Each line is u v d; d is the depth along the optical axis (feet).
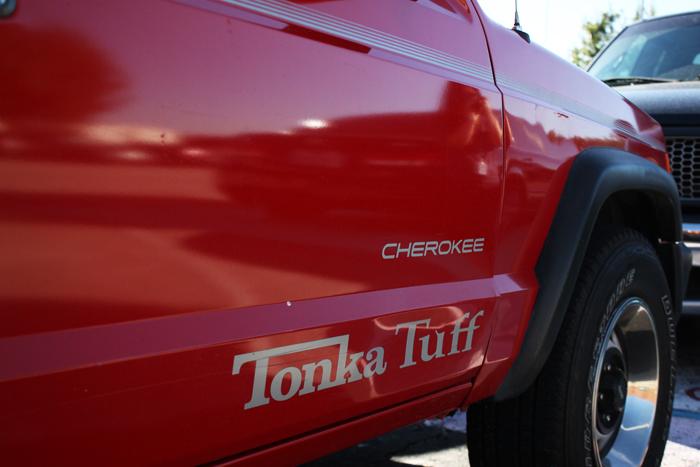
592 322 7.43
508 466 7.64
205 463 4.39
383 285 5.31
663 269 9.35
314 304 4.79
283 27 4.56
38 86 3.37
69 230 3.51
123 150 3.70
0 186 3.28
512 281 6.65
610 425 8.18
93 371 3.60
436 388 6.01
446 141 5.79
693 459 9.79
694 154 13.67
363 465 9.45
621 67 17.03
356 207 5.02
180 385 4.02
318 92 4.74
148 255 3.84
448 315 5.82
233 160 4.22
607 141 8.23
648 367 8.72
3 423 3.35
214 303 4.18
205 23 4.07
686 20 17.49
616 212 9.30
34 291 3.42
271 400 4.55
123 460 3.86
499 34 6.88
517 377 6.90
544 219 7.05
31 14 3.34
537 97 7.06
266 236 4.44
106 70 3.61
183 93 3.95
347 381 5.06
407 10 5.73
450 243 5.90
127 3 3.70
